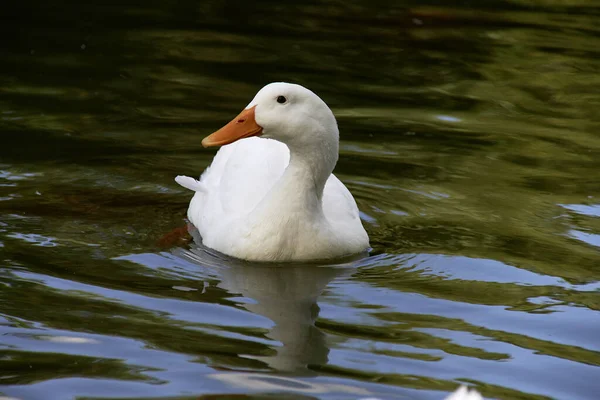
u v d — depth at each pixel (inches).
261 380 291.4
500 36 809.5
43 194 457.7
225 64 694.5
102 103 600.7
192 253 402.9
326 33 793.6
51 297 346.9
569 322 343.9
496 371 304.0
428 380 295.4
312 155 393.7
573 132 592.4
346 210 422.9
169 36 760.3
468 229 437.7
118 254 394.3
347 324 336.5
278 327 331.3
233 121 395.9
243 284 371.2
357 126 582.9
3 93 608.1
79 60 685.9
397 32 808.9
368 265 396.5
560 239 427.5
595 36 818.8
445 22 847.1
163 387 285.1
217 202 425.7
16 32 744.3
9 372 291.7
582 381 299.6
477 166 525.3
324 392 285.1
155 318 334.0
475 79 696.4
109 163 504.7
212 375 293.7
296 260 397.4
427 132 579.8
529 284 378.6
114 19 800.3
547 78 706.2
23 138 533.0
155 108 595.2
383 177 503.5
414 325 337.4
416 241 423.5
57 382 286.5
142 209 449.1
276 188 398.3
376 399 281.9
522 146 562.9
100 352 306.5
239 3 880.9
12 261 378.0
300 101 390.9
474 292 369.7
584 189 494.6
